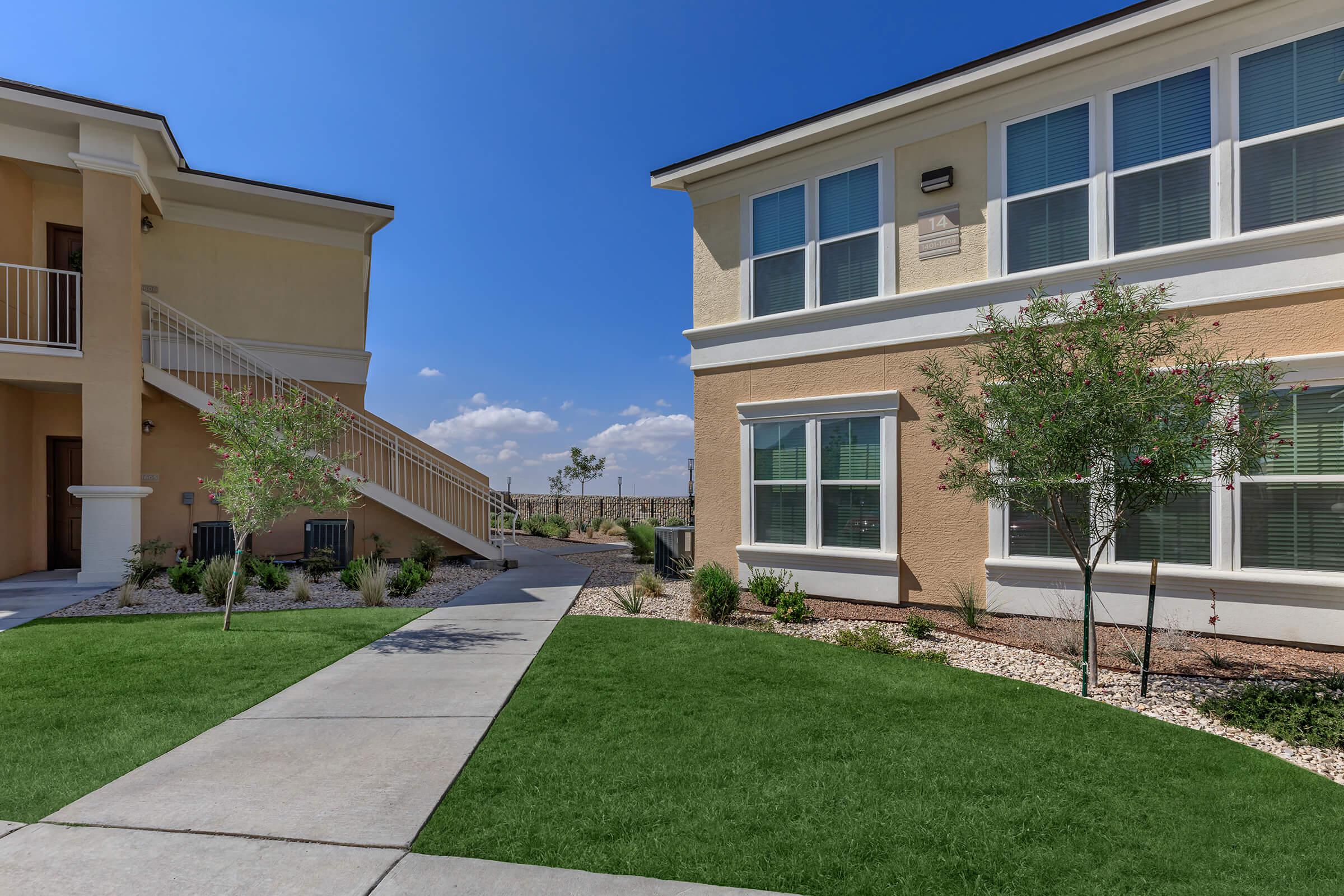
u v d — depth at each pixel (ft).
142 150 36.96
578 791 12.02
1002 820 11.07
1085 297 19.60
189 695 17.17
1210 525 23.13
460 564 44.37
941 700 16.98
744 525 33.63
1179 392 16.15
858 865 9.78
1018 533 26.61
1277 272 21.98
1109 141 24.97
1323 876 9.54
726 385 34.76
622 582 38.42
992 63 26.35
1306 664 20.08
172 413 41.34
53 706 16.28
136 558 34.86
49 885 9.10
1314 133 21.58
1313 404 21.43
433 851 10.09
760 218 34.04
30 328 38.50
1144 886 9.30
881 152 30.14
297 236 46.78
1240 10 22.45
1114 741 14.35
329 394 46.73
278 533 42.88
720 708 16.33
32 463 38.81
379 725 15.19
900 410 29.19
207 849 10.06
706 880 9.40
